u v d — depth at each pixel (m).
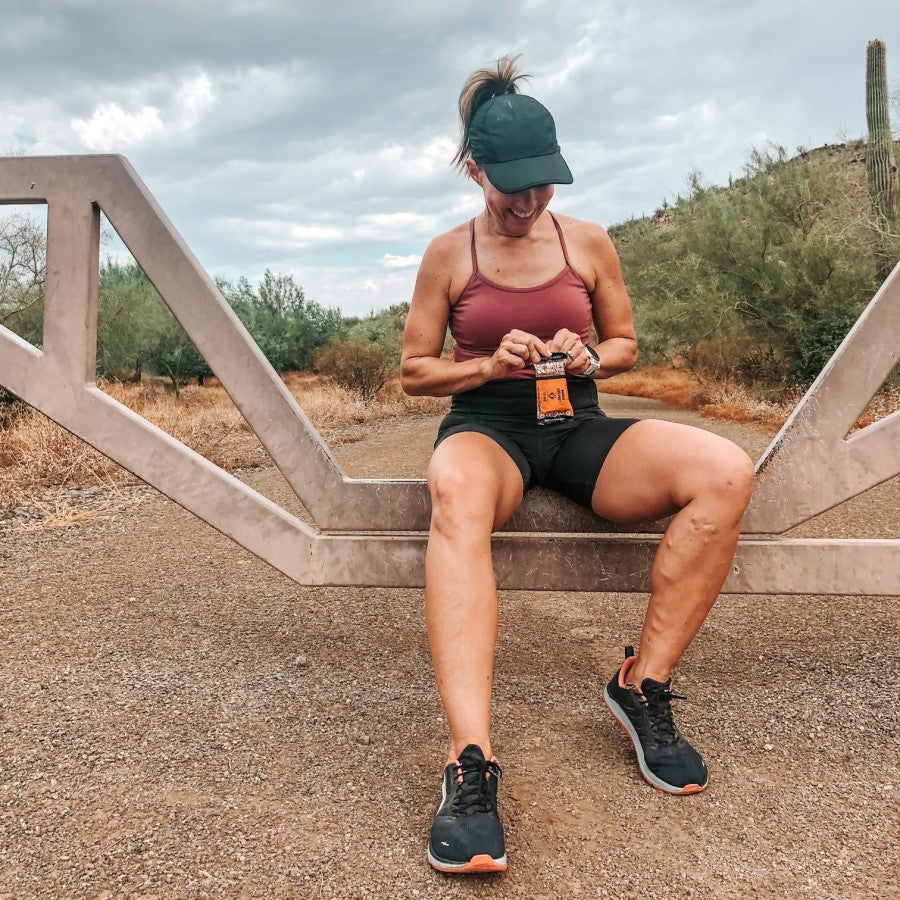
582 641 2.96
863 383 2.41
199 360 19.42
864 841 1.70
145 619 3.20
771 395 13.09
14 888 1.55
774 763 2.03
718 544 1.96
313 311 26.22
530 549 2.49
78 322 2.58
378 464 7.91
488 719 1.73
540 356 2.15
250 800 1.87
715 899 1.52
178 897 1.52
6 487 6.26
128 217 2.53
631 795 1.89
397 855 1.66
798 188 13.61
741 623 3.10
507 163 2.08
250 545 2.59
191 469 2.59
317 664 2.72
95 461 6.99
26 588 3.64
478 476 1.96
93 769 2.01
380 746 2.13
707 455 1.98
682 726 2.24
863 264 12.66
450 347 20.62
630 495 2.14
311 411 14.08
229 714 2.33
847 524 4.68
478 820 1.59
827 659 2.70
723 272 14.30
